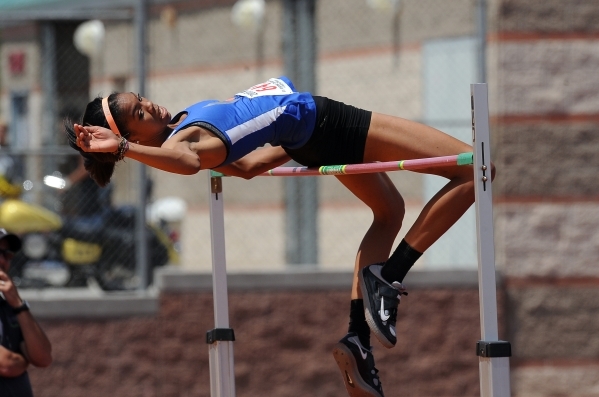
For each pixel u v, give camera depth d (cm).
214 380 1812
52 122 3709
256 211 4294
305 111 1592
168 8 4634
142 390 3036
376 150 1631
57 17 3070
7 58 4131
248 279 3092
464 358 3111
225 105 1540
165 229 3809
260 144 1558
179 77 4609
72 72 3747
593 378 3178
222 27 4434
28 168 3247
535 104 3195
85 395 3016
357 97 4075
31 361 2067
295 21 4138
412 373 3114
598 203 3191
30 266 3133
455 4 3756
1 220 3102
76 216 3195
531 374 3177
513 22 3189
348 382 1769
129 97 1560
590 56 3203
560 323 3186
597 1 3203
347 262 3894
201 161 1483
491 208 1448
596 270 3189
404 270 1620
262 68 4291
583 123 3197
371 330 1647
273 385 3091
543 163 3192
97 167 1602
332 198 3925
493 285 1452
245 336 3094
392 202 1792
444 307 3119
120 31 4100
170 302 3058
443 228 1597
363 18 4041
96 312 3025
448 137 1617
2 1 4416
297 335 3092
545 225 3191
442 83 3803
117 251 3186
